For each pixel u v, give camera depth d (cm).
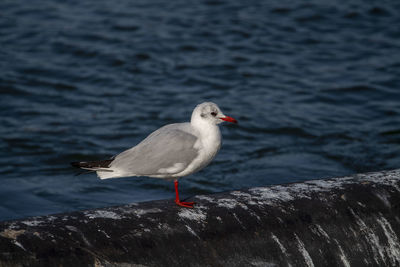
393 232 714
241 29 2444
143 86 1908
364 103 1788
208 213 673
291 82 1953
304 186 755
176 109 1731
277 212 687
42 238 587
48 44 2220
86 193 1216
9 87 1842
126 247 604
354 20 2575
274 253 652
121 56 2141
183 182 1277
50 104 1745
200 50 2228
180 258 616
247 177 1305
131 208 680
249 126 1608
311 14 2634
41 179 1285
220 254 632
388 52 2233
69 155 1418
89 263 577
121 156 778
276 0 2822
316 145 1494
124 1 2773
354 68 2077
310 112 1714
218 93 1858
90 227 618
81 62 2083
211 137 798
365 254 689
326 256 669
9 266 550
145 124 1620
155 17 2562
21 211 1120
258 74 2019
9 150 1431
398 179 776
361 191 741
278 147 1482
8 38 2261
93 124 1611
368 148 1465
